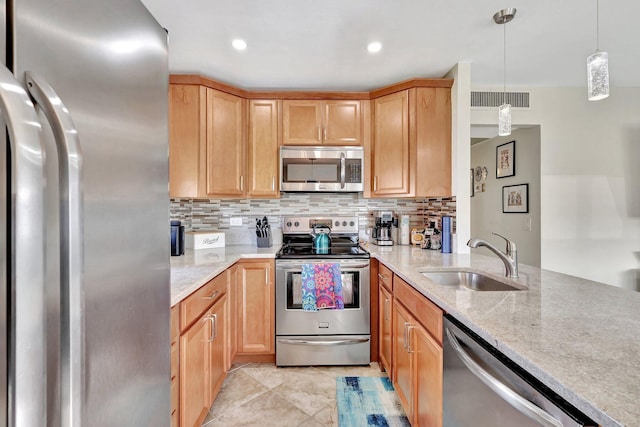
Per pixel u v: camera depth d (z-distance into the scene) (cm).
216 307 178
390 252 236
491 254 398
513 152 343
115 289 64
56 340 48
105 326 60
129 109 70
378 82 257
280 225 294
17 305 41
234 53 209
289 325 228
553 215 286
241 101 256
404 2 159
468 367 95
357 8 164
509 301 112
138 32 75
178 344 128
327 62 222
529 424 74
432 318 129
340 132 262
